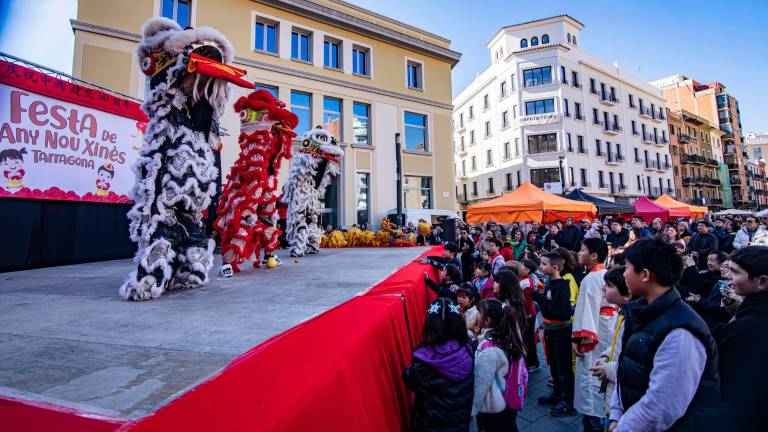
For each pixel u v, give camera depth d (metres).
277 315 2.42
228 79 3.76
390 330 2.32
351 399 1.40
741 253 1.70
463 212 37.84
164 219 3.42
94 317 2.43
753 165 54.59
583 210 10.23
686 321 1.38
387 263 5.84
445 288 4.37
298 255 7.28
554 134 29.19
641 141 34.53
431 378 2.18
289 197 7.76
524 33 32.03
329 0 16.08
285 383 1.22
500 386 2.46
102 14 11.45
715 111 46.75
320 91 15.57
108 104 7.57
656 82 52.38
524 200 9.80
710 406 1.32
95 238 7.54
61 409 1.12
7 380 1.37
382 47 17.62
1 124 5.82
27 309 2.71
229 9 13.70
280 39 14.84
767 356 1.35
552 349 3.49
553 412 3.33
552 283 3.56
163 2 12.59
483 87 34.97
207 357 1.63
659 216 15.66
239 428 0.97
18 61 6.03
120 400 1.19
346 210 15.77
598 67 31.94
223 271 4.49
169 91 3.63
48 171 6.49
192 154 3.70
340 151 7.81
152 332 2.04
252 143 5.32
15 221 6.02
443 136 19.06
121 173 7.84
